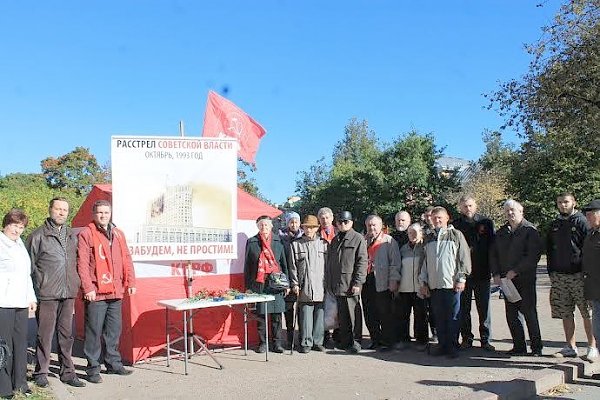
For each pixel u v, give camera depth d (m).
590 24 21.59
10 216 5.79
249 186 42.38
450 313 7.62
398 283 8.27
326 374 6.84
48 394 5.93
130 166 7.65
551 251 7.30
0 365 5.35
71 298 6.49
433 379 6.46
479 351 7.97
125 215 7.59
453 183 35.94
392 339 8.26
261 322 8.25
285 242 8.55
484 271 8.02
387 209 34.78
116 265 6.88
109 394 6.07
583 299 7.05
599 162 27.55
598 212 6.31
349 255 8.19
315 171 59.31
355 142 68.38
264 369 7.17
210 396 5.94
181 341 8.25
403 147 35.50
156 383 6.53
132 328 7.70
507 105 24.47
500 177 38.72
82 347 8.95
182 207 7.87
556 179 27.83
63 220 6.45
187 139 7.93
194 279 8.27
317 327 8.37
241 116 10.50
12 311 5.73
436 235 7.75
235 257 8.09
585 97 21.61
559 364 6.83
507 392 5.80
